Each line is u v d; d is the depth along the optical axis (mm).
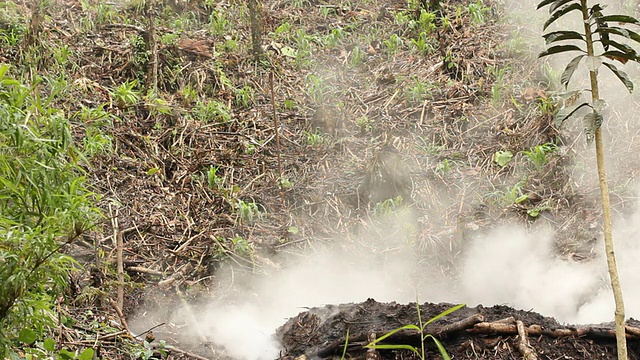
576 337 5492
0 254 4613
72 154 5254
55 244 4973
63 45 12312
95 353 6219
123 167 10195
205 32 13883
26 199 5137
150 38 11938
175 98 11953
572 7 4113
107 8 13602
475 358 5340
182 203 9836
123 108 11258
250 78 12805
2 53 11586
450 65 12820
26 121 4836
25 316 4766
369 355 5488
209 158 10773
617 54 4078
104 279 7656
